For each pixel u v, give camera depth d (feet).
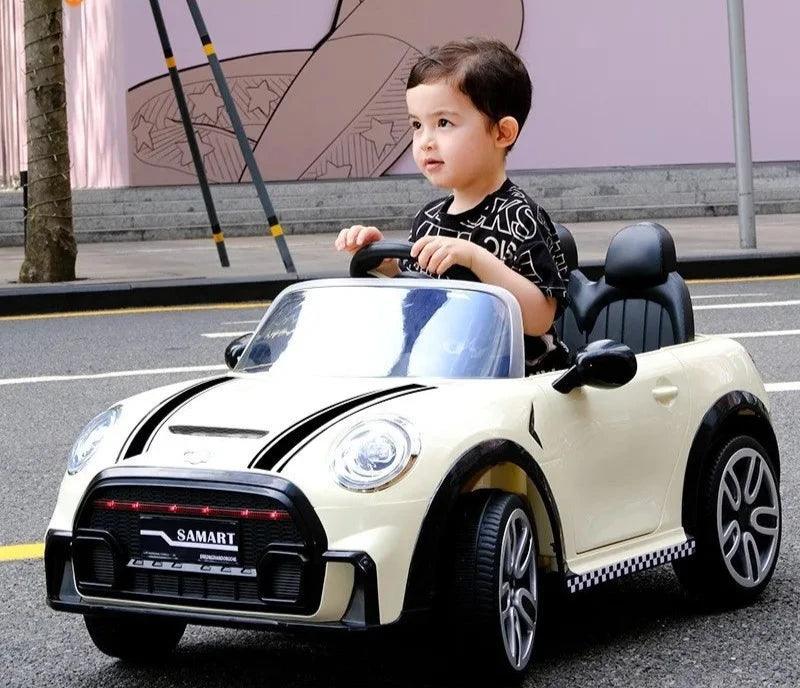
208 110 102.12
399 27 105.09
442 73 19.03
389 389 17.67
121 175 102.42
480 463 16.75
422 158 19.42
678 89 110.32
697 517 20.59
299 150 104.27
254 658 19.21
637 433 19.48
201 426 17.10
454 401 17.30
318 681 18.15
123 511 16.63
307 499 15.94
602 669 18.44
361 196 96.89
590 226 92.38
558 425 18.20
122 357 46.73
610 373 18.20
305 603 15.92
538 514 17.92
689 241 76.28
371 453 16.24
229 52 102.68
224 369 43.83
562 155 109.50
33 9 64.28
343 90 104.58
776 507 21.76
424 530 16.21
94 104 108.58
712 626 20.22
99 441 17.44
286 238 90.02
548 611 21.16
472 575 16.67
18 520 27.22
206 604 16.33
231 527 16.16
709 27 110.32
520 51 108.06
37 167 64.18
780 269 68.18
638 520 19.61
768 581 21.63
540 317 19.07
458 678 17.85
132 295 61.52
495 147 19.27
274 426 16.79
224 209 94.99
